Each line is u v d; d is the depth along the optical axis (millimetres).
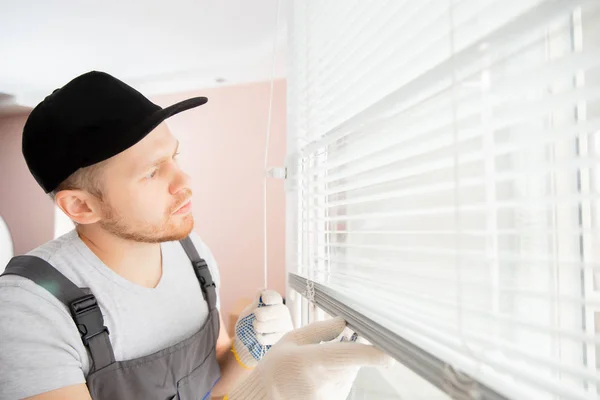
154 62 2084
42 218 2918
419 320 442
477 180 361
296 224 958
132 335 664
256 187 2453
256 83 2459
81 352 602
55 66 2131
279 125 2414
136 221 626
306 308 1011
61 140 594
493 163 451
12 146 2996
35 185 2943
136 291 684
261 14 1562
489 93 368
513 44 356
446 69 429
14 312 555
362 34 648
